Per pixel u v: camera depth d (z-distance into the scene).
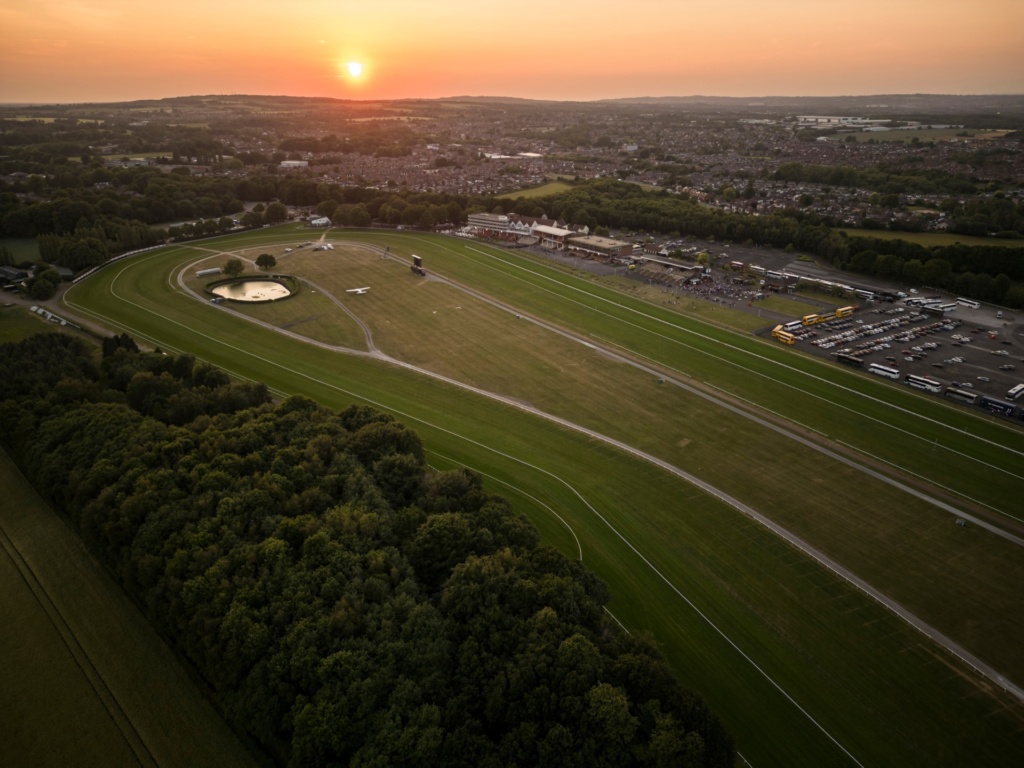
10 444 113.12
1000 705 73.94
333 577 69.75
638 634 76.69
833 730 70.06
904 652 81.06
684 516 107.69
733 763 58.03
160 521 79.44
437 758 54.12
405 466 93.06
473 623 64.88
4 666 71.25
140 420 107.12
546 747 53.84
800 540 102.19
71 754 61.59
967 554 99.38
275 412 110.88
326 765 55.69
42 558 87.62
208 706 66.50
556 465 122.44
